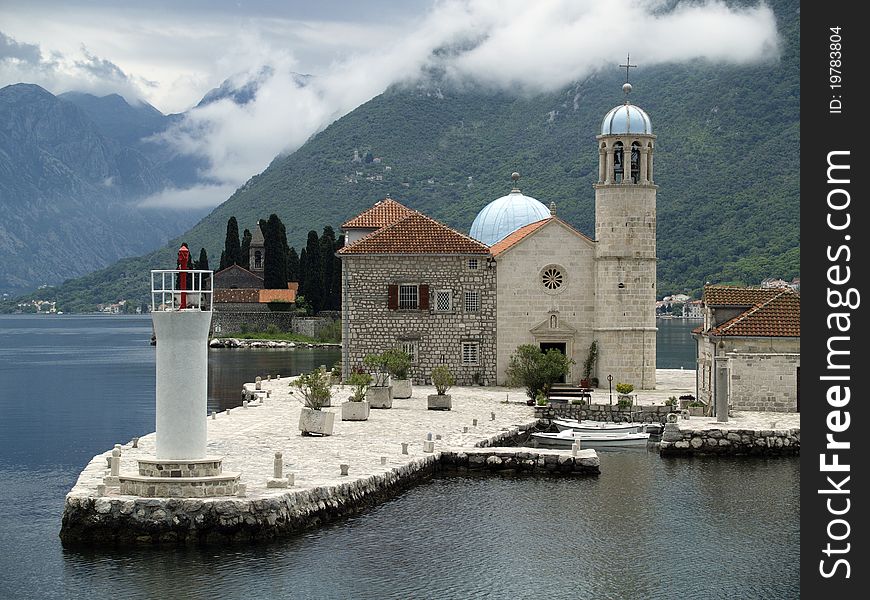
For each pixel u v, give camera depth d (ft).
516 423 213.87
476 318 280.10
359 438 188.96
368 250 278.67
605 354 273.95
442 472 175.83
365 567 123.65
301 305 652.48
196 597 112.98
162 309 131.95
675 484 169.07
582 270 278.87
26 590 114.62
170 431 131.85
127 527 127.13
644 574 124.88
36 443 227.20
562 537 138.31
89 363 503.20
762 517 148.87
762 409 214.07
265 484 140.15
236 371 399.24
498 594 117.50
